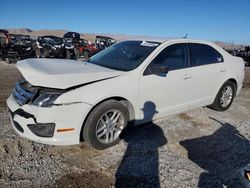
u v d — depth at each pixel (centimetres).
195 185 338
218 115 602
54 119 355
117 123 417
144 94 436
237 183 345
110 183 332
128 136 464
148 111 453
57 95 358
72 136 370
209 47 568
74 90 365
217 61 577
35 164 363
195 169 373
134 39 530
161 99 465
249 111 653
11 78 968
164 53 473
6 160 368
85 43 2214
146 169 366
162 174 357
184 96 507
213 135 493
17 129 385
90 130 385
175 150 426
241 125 551
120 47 512
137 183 335
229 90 620
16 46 1505
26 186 317
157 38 521
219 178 355
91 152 403
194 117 579
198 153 420
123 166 371
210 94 573
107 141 409
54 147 411
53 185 322
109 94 389
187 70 503
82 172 352
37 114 355
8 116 520
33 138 365
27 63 424
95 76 390
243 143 465
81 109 366
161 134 480
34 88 374
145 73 438
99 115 386
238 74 621
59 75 365
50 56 1645
